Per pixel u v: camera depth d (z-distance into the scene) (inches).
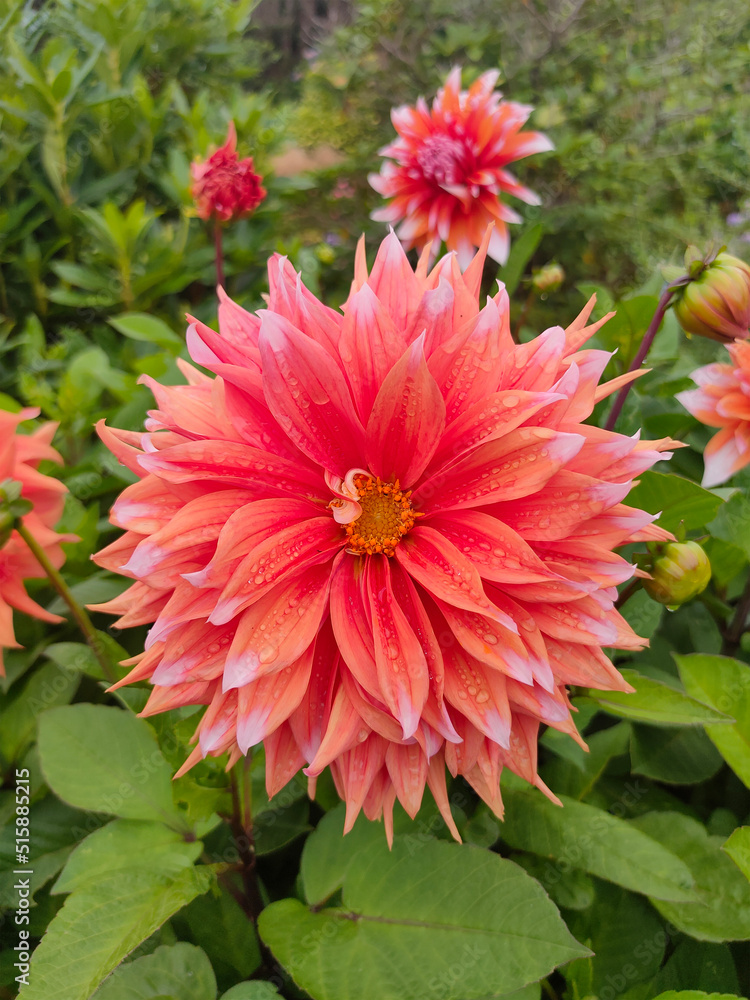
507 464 7.9
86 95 22.3
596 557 7.8
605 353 8.4
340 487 8.5
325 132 35.4
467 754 8.2
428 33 35.3
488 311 8.0
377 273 9.0
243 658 7.3
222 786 9.3
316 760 7.2
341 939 8.7
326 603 8.0
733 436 11.3
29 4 24.6
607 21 32.6
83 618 10.6
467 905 8.7
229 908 10.2
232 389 8.0
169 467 7.7
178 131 24.0
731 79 29.6
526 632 7.7
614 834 9.6
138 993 8.5
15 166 20.4
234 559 7.4
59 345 18.1
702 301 10.7
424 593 8.5
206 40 27.7
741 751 10.4
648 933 10.2
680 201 31.6
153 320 16.3
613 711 10.0
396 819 10.0
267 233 23.3
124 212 24.5
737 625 12.9
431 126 17.3
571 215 30.3
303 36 47.3
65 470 14.3
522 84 32.6
